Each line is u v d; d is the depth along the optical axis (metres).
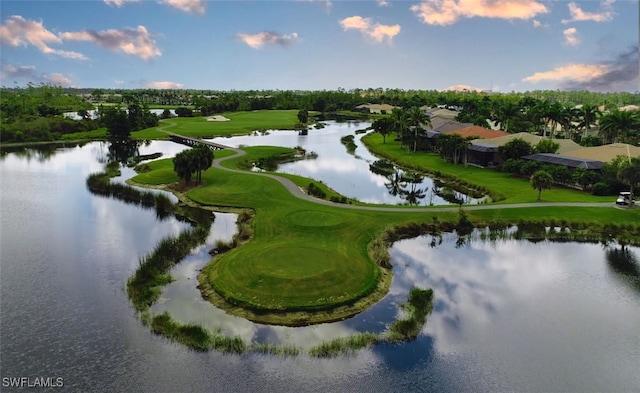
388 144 146.62
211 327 35.81
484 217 65.00
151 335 34.41
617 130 121.06
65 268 47.16
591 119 140.00
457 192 86.94
